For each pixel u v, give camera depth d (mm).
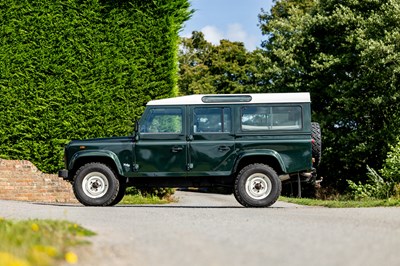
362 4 32875
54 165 17797
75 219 9445
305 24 35469
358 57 32062
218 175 13484
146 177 13812
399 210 11562
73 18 18016
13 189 17406
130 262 5520
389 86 31172
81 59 18000
